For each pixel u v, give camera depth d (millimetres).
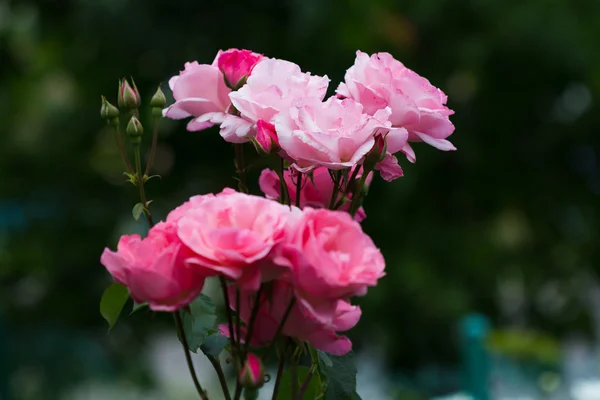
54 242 7156
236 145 1647
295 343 1439
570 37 6230
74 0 6898
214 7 6332
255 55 1558
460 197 7168
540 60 6367
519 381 4145
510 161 7199
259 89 1483
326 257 1225
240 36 6387
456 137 6887
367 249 1268
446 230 6902
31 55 7852
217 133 6633
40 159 7348
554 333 7312
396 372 6445
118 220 7211
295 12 6066
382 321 6379
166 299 1272
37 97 8156
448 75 6672
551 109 7062
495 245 7156
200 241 1246
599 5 6438
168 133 6664
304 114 1389
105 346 7422
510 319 7273
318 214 1270
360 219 1604
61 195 7324
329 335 1354
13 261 7172
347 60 6246
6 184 7324
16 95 8094
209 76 1563
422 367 6383
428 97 1521
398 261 6535
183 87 1578
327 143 1374
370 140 1397
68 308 7336
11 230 7332
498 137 7152
